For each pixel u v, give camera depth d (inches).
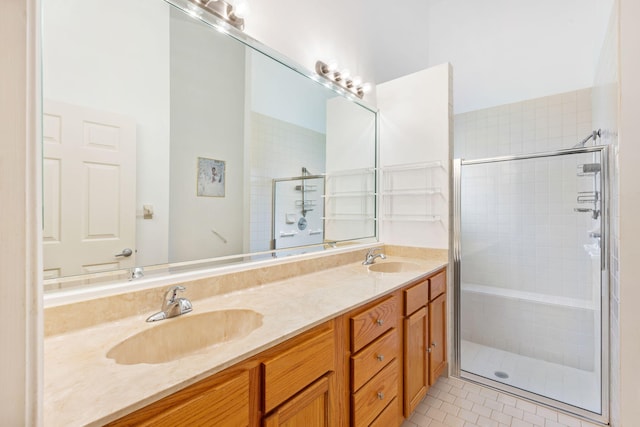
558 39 94.8
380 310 53.2
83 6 39.3
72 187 38.7
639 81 36.2
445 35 112.6
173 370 27.8
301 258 66.7
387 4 98.7
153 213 46.9
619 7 37.2
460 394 77.2
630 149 36.7
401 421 60.3
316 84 75.3
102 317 37.9
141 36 44.9
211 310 43.9
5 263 13.4
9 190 13.4
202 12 51.3
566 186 99.5
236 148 58.7
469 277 114.9
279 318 40.5
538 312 98.3
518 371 90.0
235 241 58.7
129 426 23.6
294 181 70.9
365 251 85.7
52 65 36.9
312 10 73.5
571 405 72.7
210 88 54.0
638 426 36.6
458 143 134.6
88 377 26.7
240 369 31.6
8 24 13.4
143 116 45.5
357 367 46.6
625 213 37.4
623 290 37.4
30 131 14.0
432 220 85.7
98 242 41.1
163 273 47.6
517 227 108.1
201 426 27.7
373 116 94.5
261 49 61.7
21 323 13.8
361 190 90.5
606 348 68.0
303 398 37.8
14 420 13.6
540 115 115.6
